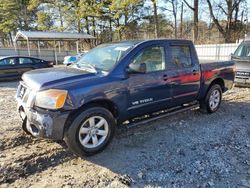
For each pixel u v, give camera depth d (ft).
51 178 11.04
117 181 10.78
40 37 81.05
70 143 12.17
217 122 18.19
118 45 15.65
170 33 132.46
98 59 15.12
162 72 15.65
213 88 19.80
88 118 12.46
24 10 146.10
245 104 23.22
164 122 17.93
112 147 13.93
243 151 13.62
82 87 12.22
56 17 124.67
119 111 13.84
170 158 12.76
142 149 13.73
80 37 90.22
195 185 10.60
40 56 99.04
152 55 15.33
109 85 13.08
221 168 11.89
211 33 116.37
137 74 14.30
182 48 17.33
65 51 107.04
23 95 12.98
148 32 125.59
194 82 17.93
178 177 11.14
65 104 11.68
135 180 10.88
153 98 15.30
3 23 144.05
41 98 11.73
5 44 176.14
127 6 102.73
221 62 20.61
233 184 10.71
